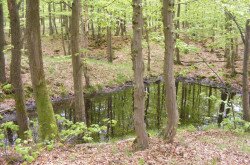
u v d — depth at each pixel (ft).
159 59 125.08
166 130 38.40
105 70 104.99
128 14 69.87
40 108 38.22
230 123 52.75
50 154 33.35
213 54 129.29
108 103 83.87
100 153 34.76
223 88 96.27
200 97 89.97
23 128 44.04
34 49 37.06
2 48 77.97
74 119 68.18
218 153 35.09
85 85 92.02
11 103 72.54
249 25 50.55
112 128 64.44
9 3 41.09
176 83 104.22
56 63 101.04
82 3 65.36
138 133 35.09
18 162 31.14
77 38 51.24
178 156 32.78
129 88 98.32
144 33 107.86
